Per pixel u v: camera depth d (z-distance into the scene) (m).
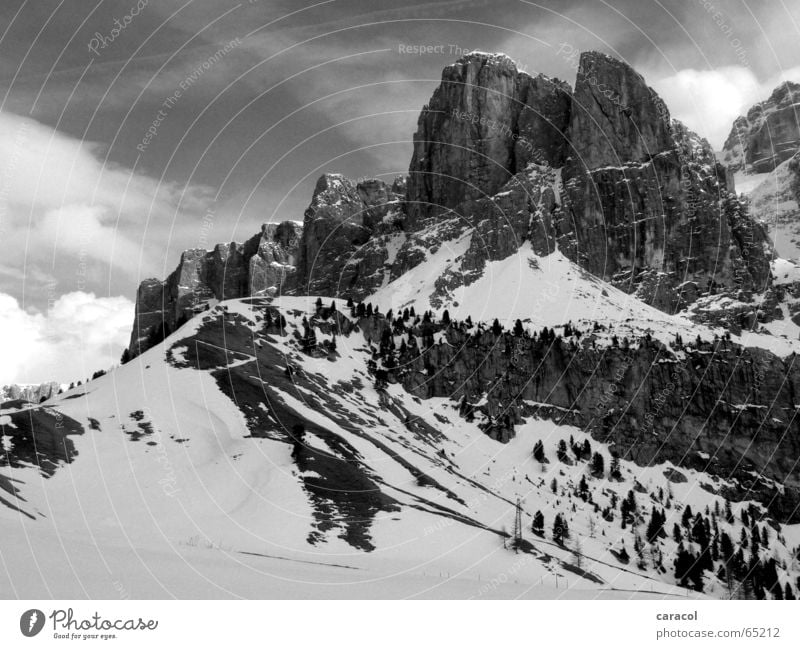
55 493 133.50
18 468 137.12
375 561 133.00
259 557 123.50
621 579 159.00
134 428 164.88
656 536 198.50
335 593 103.75
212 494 146.75
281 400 192.12
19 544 101.56
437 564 137.25
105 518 128.75
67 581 90.00
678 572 178.75
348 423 196.88
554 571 149.38
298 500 149.25
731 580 184.25
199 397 181.62
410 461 188.50
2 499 121.81
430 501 167.25
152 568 103.06
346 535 141.25
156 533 127.19
